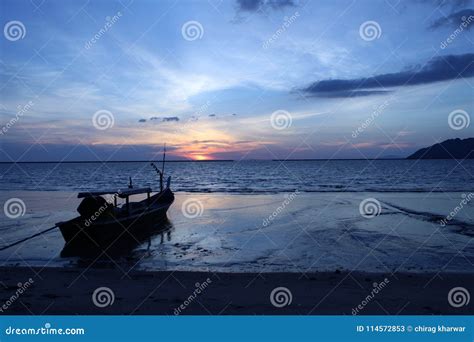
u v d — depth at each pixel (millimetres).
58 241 17844
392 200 33344
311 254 14805
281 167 127562
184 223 22750
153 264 13562
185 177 78938
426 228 20016
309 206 29625
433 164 132250
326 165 141625
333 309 8547
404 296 9414
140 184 61062
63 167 153125
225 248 16062
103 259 14414
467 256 14359
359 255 14617
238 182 62969
